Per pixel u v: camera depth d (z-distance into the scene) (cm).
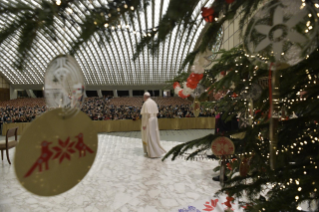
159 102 2836
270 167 110
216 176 526
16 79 2964
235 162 160
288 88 125
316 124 121
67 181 80
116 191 456
